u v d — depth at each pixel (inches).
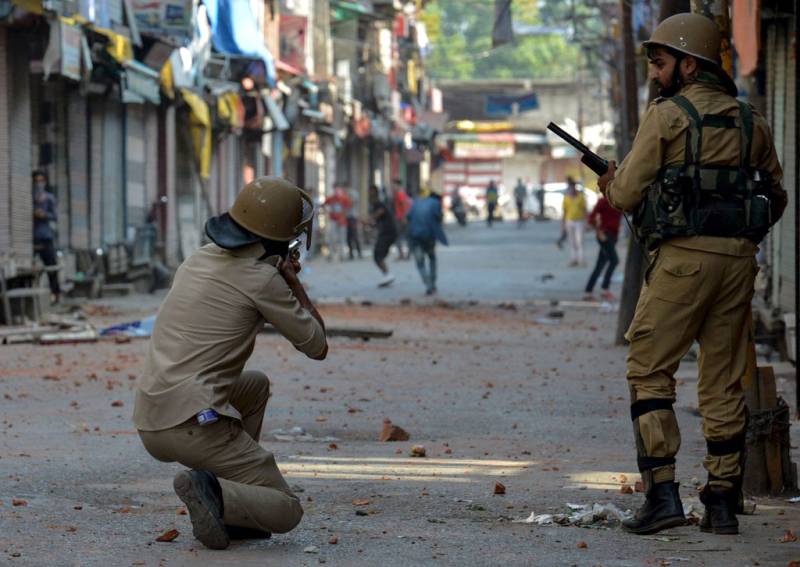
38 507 699.4
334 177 5098.4
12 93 2153.1
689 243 616.1
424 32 7637.8
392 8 5949.8
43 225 2234.3
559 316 2112.5
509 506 721.0
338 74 5231.3
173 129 3085.6
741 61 1611.7
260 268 603.5
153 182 2970.0
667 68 628.7
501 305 2287.2
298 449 931.3
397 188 4082.2
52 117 2442.2
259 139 3801.7
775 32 1674.5
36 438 951.6
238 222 607.5
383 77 5895.7
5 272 1801.2
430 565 571.8
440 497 748.0
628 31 1946.4
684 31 623.8
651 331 625.9
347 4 5211.6
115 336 1681.8
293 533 639.1
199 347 595.2
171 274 2908.5
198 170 3221.0
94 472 815.7
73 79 2170.3
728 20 912.9
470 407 1154.0
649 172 616.7
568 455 912.3
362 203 5920.3
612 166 641.6
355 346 1640.0
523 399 1205.7
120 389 1226.6
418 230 2564.0
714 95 621.3
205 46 3221.0
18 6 2039.9
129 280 2733.8
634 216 630.5
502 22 3946.9
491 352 1601.9
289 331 608.1
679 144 614.2
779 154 1663.4
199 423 588.4
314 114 4458.7
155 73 2664.9
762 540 623.8
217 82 3329.2
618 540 625.3
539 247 4697.3
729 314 628.4
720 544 614.5
